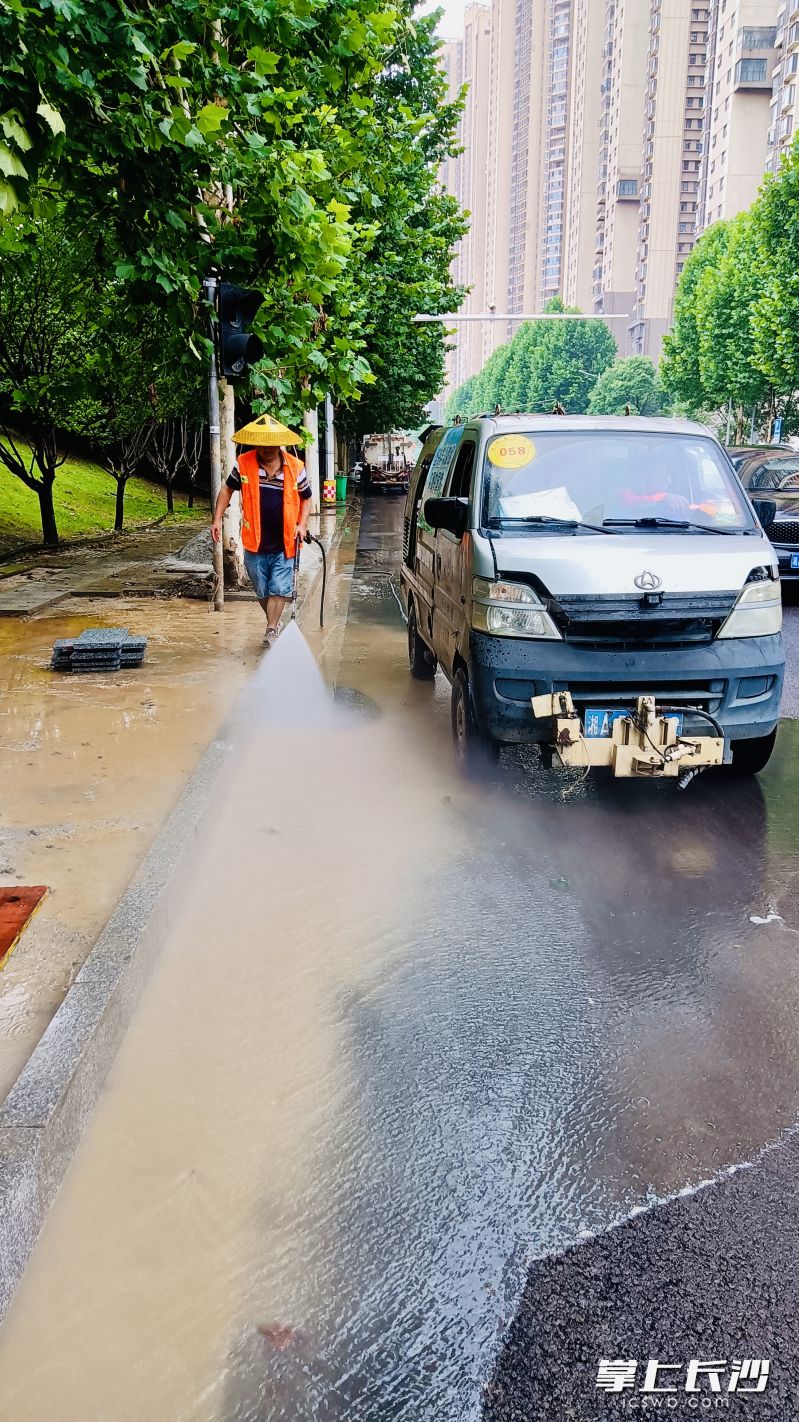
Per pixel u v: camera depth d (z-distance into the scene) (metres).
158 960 4.00
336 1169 2.91
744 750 6.20
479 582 5.69
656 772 5.41
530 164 199.75
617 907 4.59
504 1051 3.48
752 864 5.10
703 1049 3.51
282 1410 2.21
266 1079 3.29
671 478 6.31
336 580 15.73
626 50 136.62
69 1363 2.30
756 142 93.12
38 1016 3.28
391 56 23.86
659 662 5.50
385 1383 2.28
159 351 11.20
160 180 7.14
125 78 6.43
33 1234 2.60
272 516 8.87
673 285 127.25
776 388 45.69
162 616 10.73
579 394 104.94
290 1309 2.45
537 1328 2.42
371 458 42.34
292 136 9.71
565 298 184.00
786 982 3.96
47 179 7.95
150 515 25.47
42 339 15.59
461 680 6.15
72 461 28.95
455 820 5.59
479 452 6.40
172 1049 3.43
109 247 8.87
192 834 4.79
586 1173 2.92
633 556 5.56
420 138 25.64
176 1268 2.56
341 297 11.39
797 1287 2.53
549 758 5.70
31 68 5.00
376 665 9.57
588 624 5.45
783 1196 2.83
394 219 20.92
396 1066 3.38
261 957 4.06
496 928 4.36
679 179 124.62
